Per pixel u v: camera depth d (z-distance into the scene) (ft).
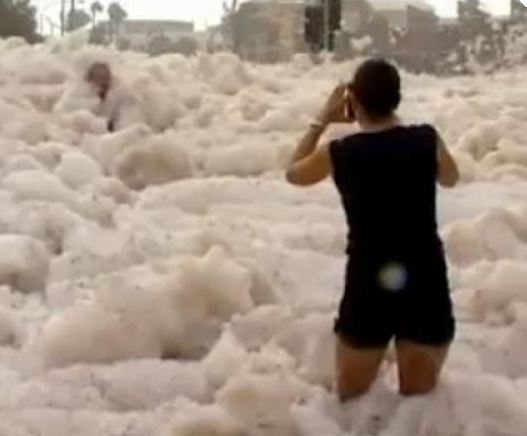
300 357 29.12
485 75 107.86
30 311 33.73
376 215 25.41
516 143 59.57
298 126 66.64
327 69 99.19
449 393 26.02
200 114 68.49
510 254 38.63
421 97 84.69
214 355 29.07
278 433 25.21
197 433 24.90
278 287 35.29
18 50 83.56
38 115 62.90
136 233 40.37
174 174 53.21
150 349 30.53
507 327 32.09
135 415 26.40
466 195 50.42
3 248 36.78
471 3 128.06
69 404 27.09
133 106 66.28
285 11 130.62
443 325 25.73
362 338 25.67
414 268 25.48
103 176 51.01
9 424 25.71
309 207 47.62
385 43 125.90
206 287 32.40
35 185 45.52
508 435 25.32
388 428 25.36
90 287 34.78
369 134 25.77
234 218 45.37
